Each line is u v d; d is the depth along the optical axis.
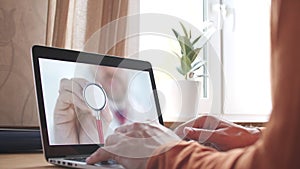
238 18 1.72
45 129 0.70
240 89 1.70
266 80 1.76
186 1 1.58
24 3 1.13
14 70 1.10
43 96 0.73
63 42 1.07
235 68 1.70
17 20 1.12
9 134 0.85
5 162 0.68
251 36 1.75
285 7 0.31
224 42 1.68
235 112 1.66
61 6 1.07
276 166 0.30
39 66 0.75
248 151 0.34
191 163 0.39
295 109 0.29
